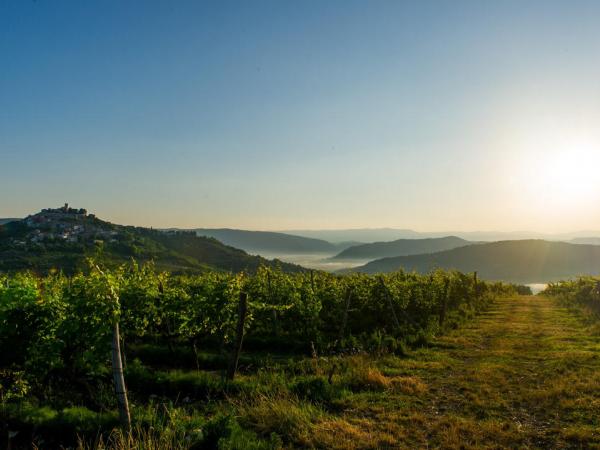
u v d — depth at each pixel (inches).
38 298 397.1
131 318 504.7
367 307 879.1
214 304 557.0
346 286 896.3
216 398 395.5
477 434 302.5
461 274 1473.9
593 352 556.4
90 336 389.4
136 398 395.9
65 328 386.0
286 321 772.0
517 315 1056.2
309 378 418.0
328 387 392.8
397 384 423.2
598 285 1306.6
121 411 293.4
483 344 650.2
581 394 378.6
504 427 316.8
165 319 588.4
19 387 359.9
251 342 676.1
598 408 344.8
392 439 293.1
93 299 371.9
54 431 300.4
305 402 363.3
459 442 288.7
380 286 893.8
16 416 314.2
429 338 668.1
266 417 325.4
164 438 276.1
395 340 628.1
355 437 296.5
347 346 636.1
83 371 415.2
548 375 451.2
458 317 967.6
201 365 550.6
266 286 812.6
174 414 316.8
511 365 506.0
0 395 345.7
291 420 316.8
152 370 478.3
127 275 593.6
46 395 383.2
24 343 369.1
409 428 314.8
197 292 642.2
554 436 299.7
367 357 535.2
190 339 571.5
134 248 6747.1
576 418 329.4
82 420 309.6
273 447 277.7
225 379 432.1
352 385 419.2
